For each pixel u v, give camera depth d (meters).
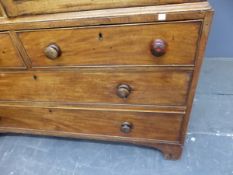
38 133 1.22
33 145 1.33
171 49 0.72
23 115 1.13
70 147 1.29
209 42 1.61
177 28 0.67
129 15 0.66
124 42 0.73
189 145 1.22
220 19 1.49
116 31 0.71
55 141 1.33
